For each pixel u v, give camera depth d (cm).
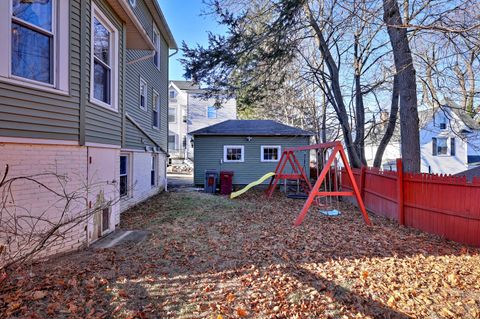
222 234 533
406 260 399
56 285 304
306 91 1719
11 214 340
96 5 474
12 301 269
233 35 856
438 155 1947
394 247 459
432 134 1927
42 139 371
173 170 2417
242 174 1389
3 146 333
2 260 325
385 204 720
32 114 360
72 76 413
